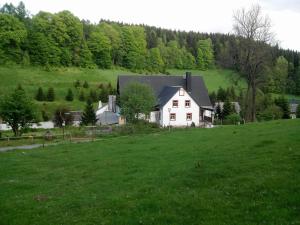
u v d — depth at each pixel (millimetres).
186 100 72562
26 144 46219
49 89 113000
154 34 199000
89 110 80875
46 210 16062
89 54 159125
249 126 38094
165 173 20453
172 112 71875
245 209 13742
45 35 154375
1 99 54125
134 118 57312
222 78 163000
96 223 13906
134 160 25984
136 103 56906
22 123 53938
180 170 20375
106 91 119875
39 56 148125
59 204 16750
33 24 161750
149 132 51062
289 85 138250
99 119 80062
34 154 34219
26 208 16594
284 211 13008
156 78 80375
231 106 87750
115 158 27844
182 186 17500
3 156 34719
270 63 62406
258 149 22594
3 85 119688
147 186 18078
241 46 61094
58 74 141500
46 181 22594
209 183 17375
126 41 170250
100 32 166875
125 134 50875
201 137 34188
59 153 33875
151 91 60500
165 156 26094
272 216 12750
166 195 16172
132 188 18281
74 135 51469
